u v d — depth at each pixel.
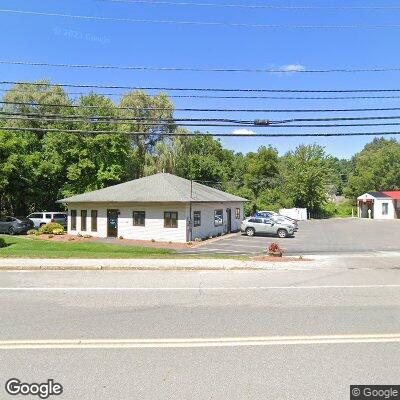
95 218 36.38
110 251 25.62
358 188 90.19
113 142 44.81
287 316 9.61
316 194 69.50
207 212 36.69
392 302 11.18
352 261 20.41
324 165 73.62
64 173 46.62
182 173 62.94
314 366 6.47
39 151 47.56
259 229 37.59
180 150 55.75
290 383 5.84
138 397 5.41
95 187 44.44
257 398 5.39
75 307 10.50
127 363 6.60
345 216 78.00
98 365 6.51
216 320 9.23
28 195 46.09
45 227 37.56
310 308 10.44
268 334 8.17
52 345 7.48
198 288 13.20
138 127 53.41
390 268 18.20
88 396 5.45
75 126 44.88
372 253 24.47
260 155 77.81
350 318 9.43
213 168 67.69
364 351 7.17
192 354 7.02
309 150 73.38
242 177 79.00
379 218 67.44
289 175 71.38
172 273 16.56
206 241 33.16
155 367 6.43
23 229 39.66
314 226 50.97
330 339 7.85
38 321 9.12
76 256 20.22
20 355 6.96
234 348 7.33
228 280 14.84
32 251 23.00
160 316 9.59
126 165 49.88
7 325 8.79
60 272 16.67
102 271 16.98
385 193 71.44
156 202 32.75
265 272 16.92
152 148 57.56
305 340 7.79
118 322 9.06
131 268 17.50
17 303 10.95
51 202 50.66
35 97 47.12
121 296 11.89
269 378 6.01
